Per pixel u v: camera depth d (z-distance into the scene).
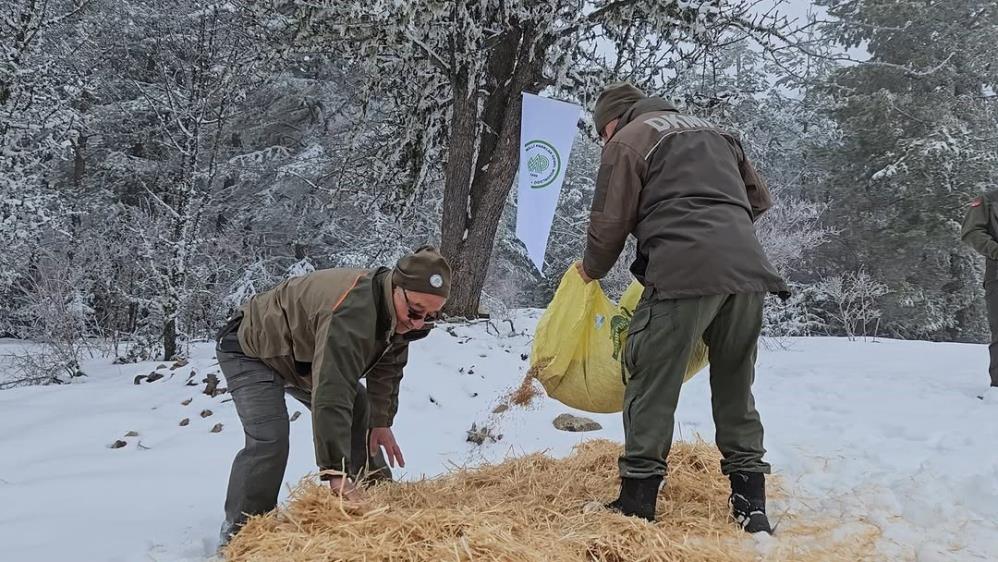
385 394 3.14
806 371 7.23
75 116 12.25
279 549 2.34
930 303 21.89
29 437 4.86
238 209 18.62
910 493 3.21
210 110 10.66
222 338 2.89
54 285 9.99
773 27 9.27
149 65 15.28
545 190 8.17
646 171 2.85
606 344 3.25
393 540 2.37
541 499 2.99
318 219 18.31
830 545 2.65
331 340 2.56
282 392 2.84
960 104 22.69
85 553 2.63
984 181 20.81
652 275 2.75
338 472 2.59
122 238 14.46
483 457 3.95
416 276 2.62
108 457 4.34
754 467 2.84
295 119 19.95
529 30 9.08
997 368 5.67
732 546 2.60
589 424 4.90
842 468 3.65
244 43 10.49
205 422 5.30
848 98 23.00
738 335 2.79
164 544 2.75
